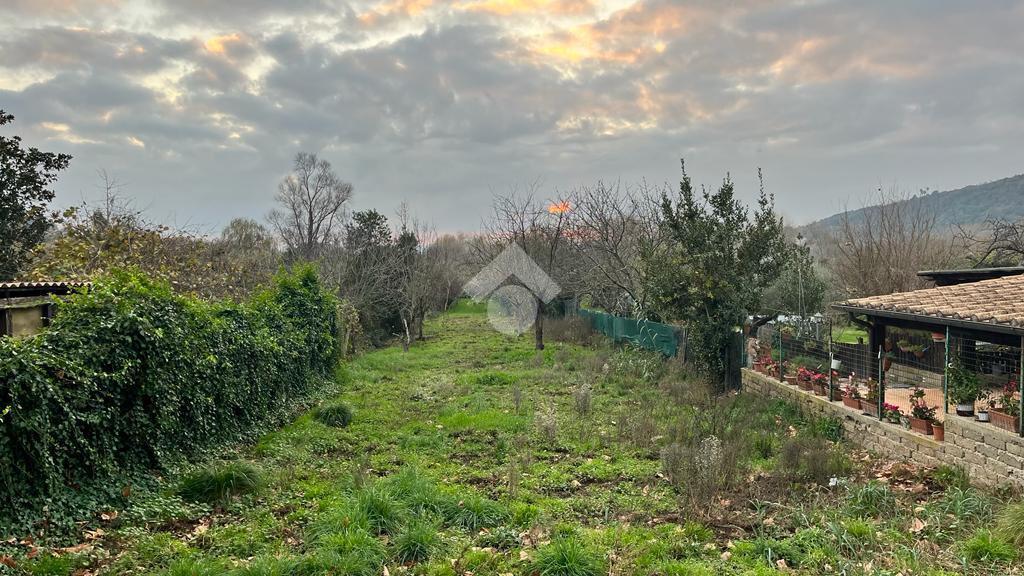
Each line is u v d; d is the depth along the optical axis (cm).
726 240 1590
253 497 734
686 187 1647
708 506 700
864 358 1109
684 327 1792
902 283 2089
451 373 1939
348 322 2406
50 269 1427
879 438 1002
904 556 570
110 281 823
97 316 748
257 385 1128
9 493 568
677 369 1714
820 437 1037
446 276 3944
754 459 936
